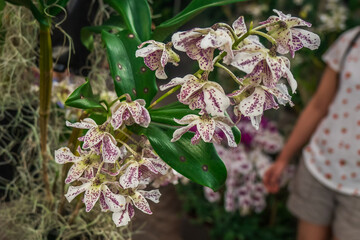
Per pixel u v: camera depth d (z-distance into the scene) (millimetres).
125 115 428
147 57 438
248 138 1521
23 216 695
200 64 391
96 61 751
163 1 1717
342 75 1037
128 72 504
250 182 1538
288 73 400
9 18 681
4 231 699
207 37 368
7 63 691
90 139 427
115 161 436
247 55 387
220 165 482
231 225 1606
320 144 1102
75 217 627
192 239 1633
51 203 658
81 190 437
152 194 469
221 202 1688
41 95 567
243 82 418
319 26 1868
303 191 1136
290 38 410
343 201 1046
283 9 1960
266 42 596
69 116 733
